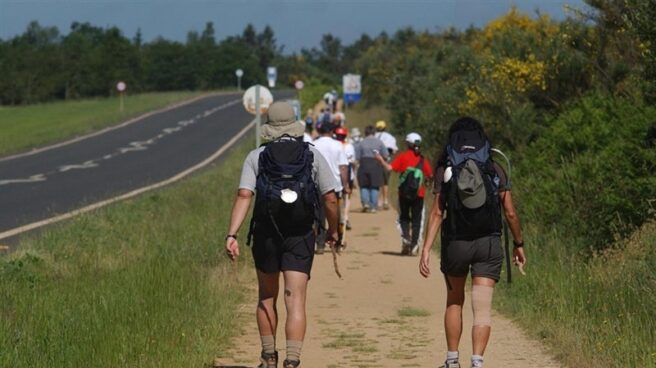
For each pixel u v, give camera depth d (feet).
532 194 114.32
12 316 64.34
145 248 99.81
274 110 52.42
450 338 54.24
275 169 50.80
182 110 517.55
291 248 51.34
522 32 180.55
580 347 60.03
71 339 57.93
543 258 93.97
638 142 105.50
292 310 51.16
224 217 130.72
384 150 165.07
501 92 157.17
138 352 56.13
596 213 101.76
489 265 52.54
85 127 394.11
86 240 104.12
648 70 114.62
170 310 68.18
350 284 94.48
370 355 62.54
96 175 224.94
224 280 85.92
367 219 154.20
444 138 197.47
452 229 52.39
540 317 70.49
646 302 67.62
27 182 205.16
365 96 453.99
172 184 203.82
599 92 135.03
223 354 61.62
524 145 146.92
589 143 122.93
